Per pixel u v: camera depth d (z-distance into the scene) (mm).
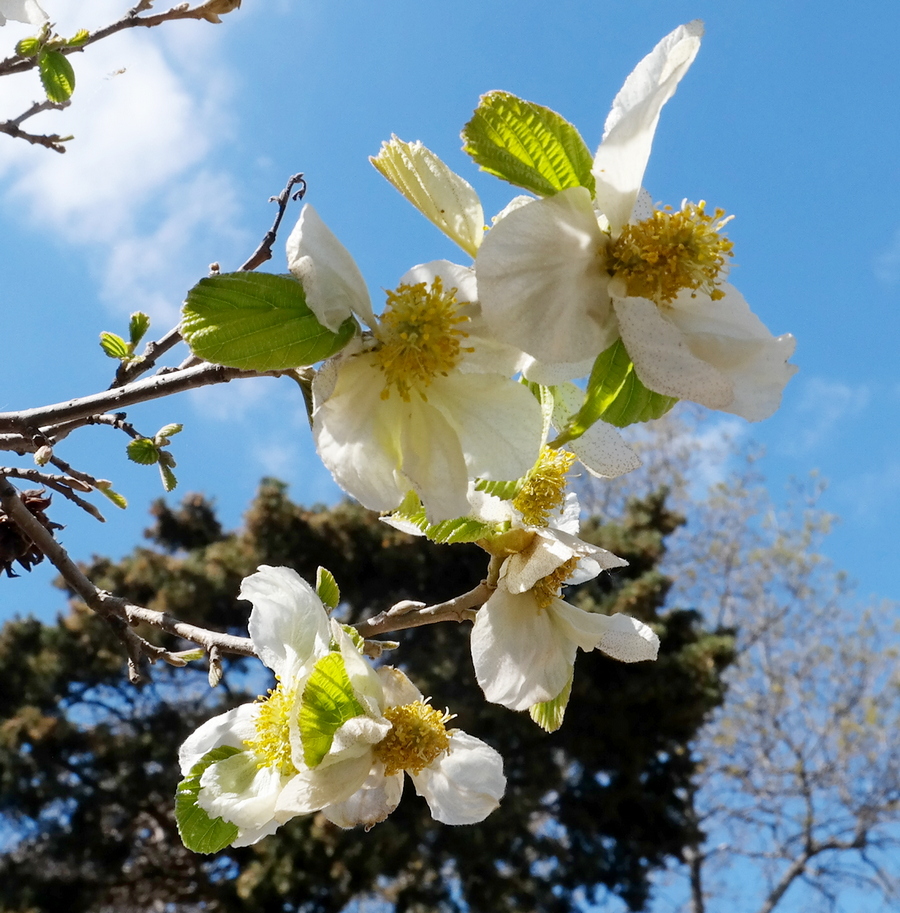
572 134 158
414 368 155
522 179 159
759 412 161
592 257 155
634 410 164
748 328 162
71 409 223
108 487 310
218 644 257
